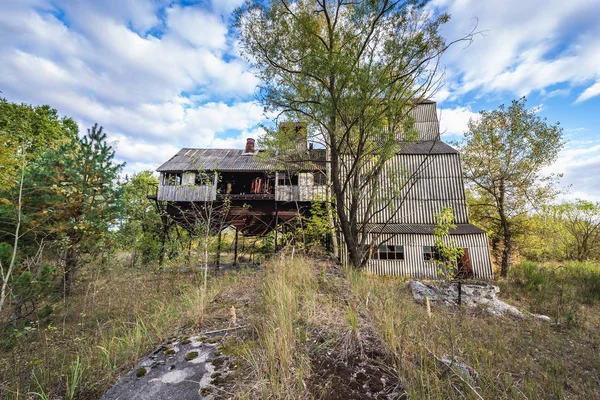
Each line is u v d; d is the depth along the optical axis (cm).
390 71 894
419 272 1539
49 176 815
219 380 229
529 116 1788
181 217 1614
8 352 422
